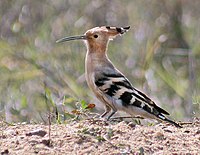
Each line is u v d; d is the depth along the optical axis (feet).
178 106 51.65
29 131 32.83
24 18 59.06
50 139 31.65
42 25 58.44
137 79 53.57
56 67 53.31
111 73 37.83
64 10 60.18
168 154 31.48
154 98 52.24
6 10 59.88
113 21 60.23
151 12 61.21
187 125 36.35
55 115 37.32
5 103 48.98
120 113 44.52
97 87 37.73
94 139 31.89
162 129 34.14
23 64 54.34
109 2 61.00
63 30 58.13
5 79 52.80
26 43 56.54
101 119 34.81
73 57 55.06
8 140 31.91
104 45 38.22
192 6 63.00
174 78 55.57
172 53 58.49
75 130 32.81
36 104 47.91
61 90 48.83
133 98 37.22
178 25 60.80
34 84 51.55
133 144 31.91
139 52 56.18
